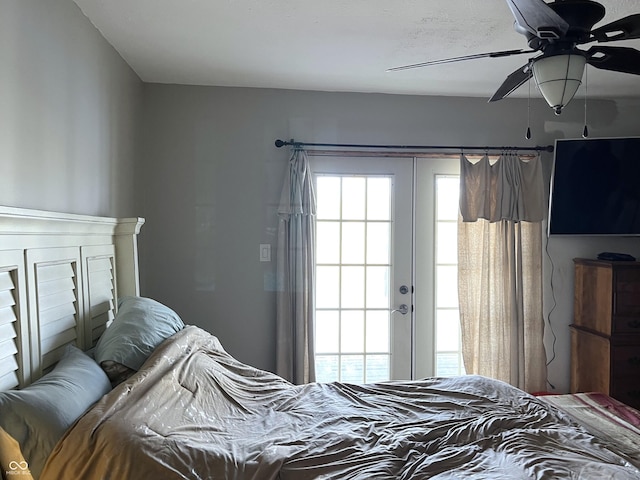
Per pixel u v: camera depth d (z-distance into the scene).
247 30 2.42
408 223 3.48
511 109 3.54
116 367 1.78
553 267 3.60
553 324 3.61
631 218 3.43
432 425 1.88
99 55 2.45
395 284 3.48
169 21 2.33
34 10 1.76
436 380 2.43
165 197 3.29
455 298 3.55
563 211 3.45
